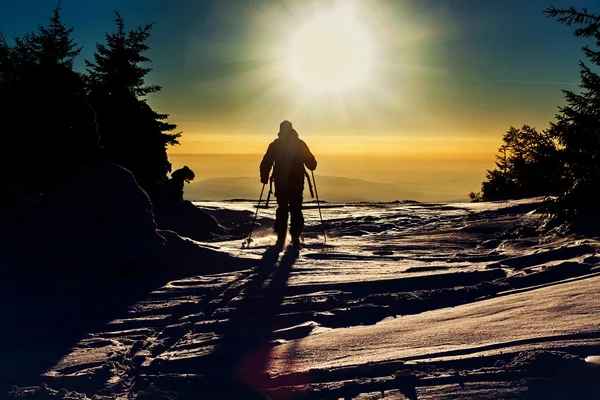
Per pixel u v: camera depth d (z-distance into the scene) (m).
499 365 4.21
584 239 9.52
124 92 17.94
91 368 4.76
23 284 7.55
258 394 4.13
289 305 6.56
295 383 4.28
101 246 8.48
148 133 17.91
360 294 7.10
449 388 3.93
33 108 9.73
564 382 3.85
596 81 11.63
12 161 9.48
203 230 16.25
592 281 6.12
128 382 4.55
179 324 5.96
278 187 10.90
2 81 12.39
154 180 17.36
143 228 8.88
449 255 10.23
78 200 8.84
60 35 15.98
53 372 4.71
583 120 11.63
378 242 12.30
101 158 10.63
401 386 4.04
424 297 6.77
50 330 5.84
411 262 9.36
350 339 5.16
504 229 13.66
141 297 7.12
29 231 8.50
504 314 5.40
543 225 12.08
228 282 7.81
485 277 7.70
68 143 9.88
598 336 4.50
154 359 4.96
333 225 16.44
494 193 34.44
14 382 4.52
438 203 24.22
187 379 4.45
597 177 11.31
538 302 5.60
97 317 6.28
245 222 18.64
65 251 8.30
